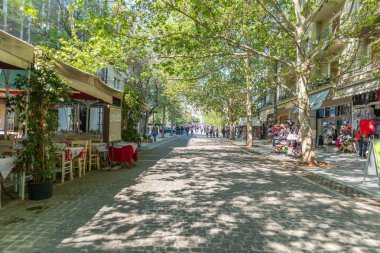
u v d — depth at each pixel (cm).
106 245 412
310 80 1435
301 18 1291
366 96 1747
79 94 1224
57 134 1197
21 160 644
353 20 1229
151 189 768
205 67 1789
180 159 1488
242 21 1213
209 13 1078
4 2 1748
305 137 1330
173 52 1338
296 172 1122
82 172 1020
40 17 1722
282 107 3428
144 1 1131
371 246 429
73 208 588
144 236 446
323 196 730
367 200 705
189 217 539
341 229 496
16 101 645
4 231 461
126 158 1145
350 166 1288
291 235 462
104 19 1121
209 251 398
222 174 1031
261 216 554
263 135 4491
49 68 669
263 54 1269
